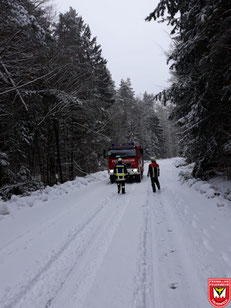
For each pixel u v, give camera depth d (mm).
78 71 13711
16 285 2867
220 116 7355
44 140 15031
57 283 2879
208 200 6215
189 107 8680
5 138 10008
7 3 6141
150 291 2613
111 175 12781
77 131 17844
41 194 8797
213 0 5672
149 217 5484
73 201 7988
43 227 5121
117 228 4812
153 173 8938
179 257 3326
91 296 2584
